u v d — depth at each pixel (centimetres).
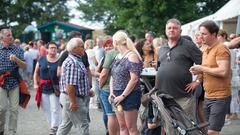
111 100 718
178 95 670
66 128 773
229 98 654
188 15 2891
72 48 747
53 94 918
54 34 3603
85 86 752
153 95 620
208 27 641
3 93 889
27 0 4388
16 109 902
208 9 3541
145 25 2898
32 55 1989
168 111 601
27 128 1026
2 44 891
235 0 1493
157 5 2859
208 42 646
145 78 805
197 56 666
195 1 3030
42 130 1002
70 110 747
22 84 912
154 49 948
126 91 689
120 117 714
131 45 708
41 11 4525
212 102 651
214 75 636
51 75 912
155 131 701
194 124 596
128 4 3094
